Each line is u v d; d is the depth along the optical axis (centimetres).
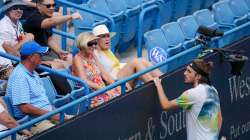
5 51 2803
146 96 2509
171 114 2638
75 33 3275
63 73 2577
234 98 2997
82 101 2316
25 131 2361
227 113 2967
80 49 2750
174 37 3253
